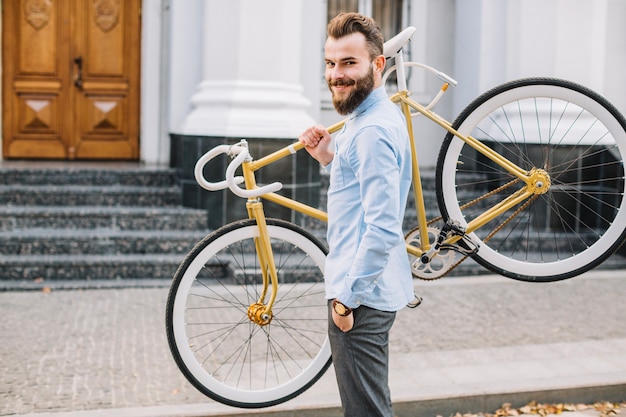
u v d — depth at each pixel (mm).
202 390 3857
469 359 5281
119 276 7418
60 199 8148
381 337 3260
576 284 7492
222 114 7922
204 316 6270
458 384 4734
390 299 3234
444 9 9805
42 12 9656
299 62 8234
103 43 9766
